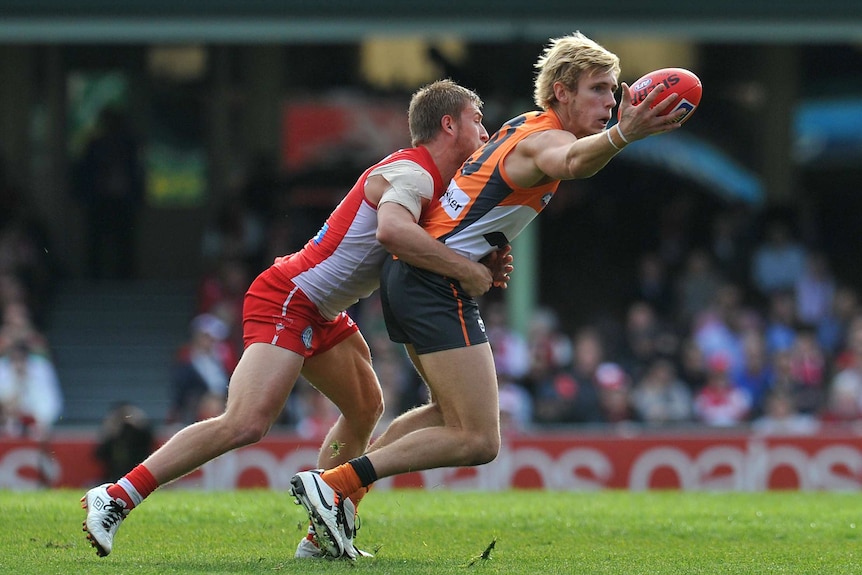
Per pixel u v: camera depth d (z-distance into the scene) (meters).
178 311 56.16
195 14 46.41
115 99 59.50
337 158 59.06
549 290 57.59
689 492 31.12
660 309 53.56
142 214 59.75
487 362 16.78
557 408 43.28
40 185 59.16
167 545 18.52
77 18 46.31
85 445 33.84
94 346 54.06
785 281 53.84
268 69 59.19
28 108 59.06
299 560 16.75
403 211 16.77
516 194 16.80
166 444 16.91
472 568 16.08
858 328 46.72
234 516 21.72
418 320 16.81
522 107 50.03
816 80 60.22
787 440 34.38
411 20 46.78
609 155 15.59
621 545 19.27
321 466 18.62
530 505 24.75
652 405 44.50
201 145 59.88
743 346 48.16
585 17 46.84
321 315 17.62
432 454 16.62
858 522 22.22
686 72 15.73
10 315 43.06
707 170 58.78
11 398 41.47
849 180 60.44
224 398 42.97
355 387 18.23
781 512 23.83
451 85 17.78
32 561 16.44
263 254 52.00
